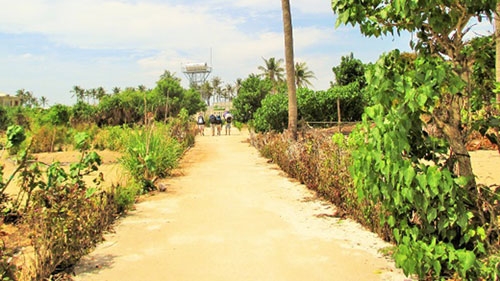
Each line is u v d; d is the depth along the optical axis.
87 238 5.11
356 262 4.47
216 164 13.62
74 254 4.69
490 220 3.46
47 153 17.50
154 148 10.64
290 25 14.30
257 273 4.28
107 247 5.18
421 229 3.55
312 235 5.49
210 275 4.26
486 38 3.68
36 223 4.47
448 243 3.34
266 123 21.25
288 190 8.71
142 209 7.22
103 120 32.44
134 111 34.34
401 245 3.37
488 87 4.14
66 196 5.17
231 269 4.40
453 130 3.53
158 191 8.86
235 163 13.86
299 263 4.51
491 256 3.24
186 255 4.85
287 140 13.03
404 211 3.56
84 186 5.94
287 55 14.41
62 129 19.44
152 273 4.34
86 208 5.30
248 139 24.05
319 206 7.14
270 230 5.77
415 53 3.81
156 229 5.94
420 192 3.25
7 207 6.49
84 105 33.66
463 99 3.75
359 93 21.48
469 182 3.51
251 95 32.31
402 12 3.13
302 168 9.34
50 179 5.82
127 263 4.62
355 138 4.23
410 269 3.30
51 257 4.27
